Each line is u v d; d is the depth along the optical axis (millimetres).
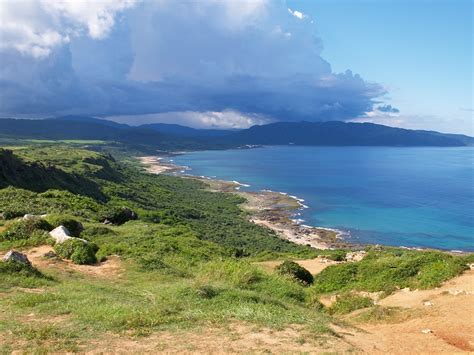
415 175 189625
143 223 52719
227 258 36500
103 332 12750
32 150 139250
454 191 140125
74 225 35062
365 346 13102
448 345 13656
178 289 17484
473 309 17000
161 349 11453
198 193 131875
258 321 13961
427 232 86438
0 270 19906
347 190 144500
